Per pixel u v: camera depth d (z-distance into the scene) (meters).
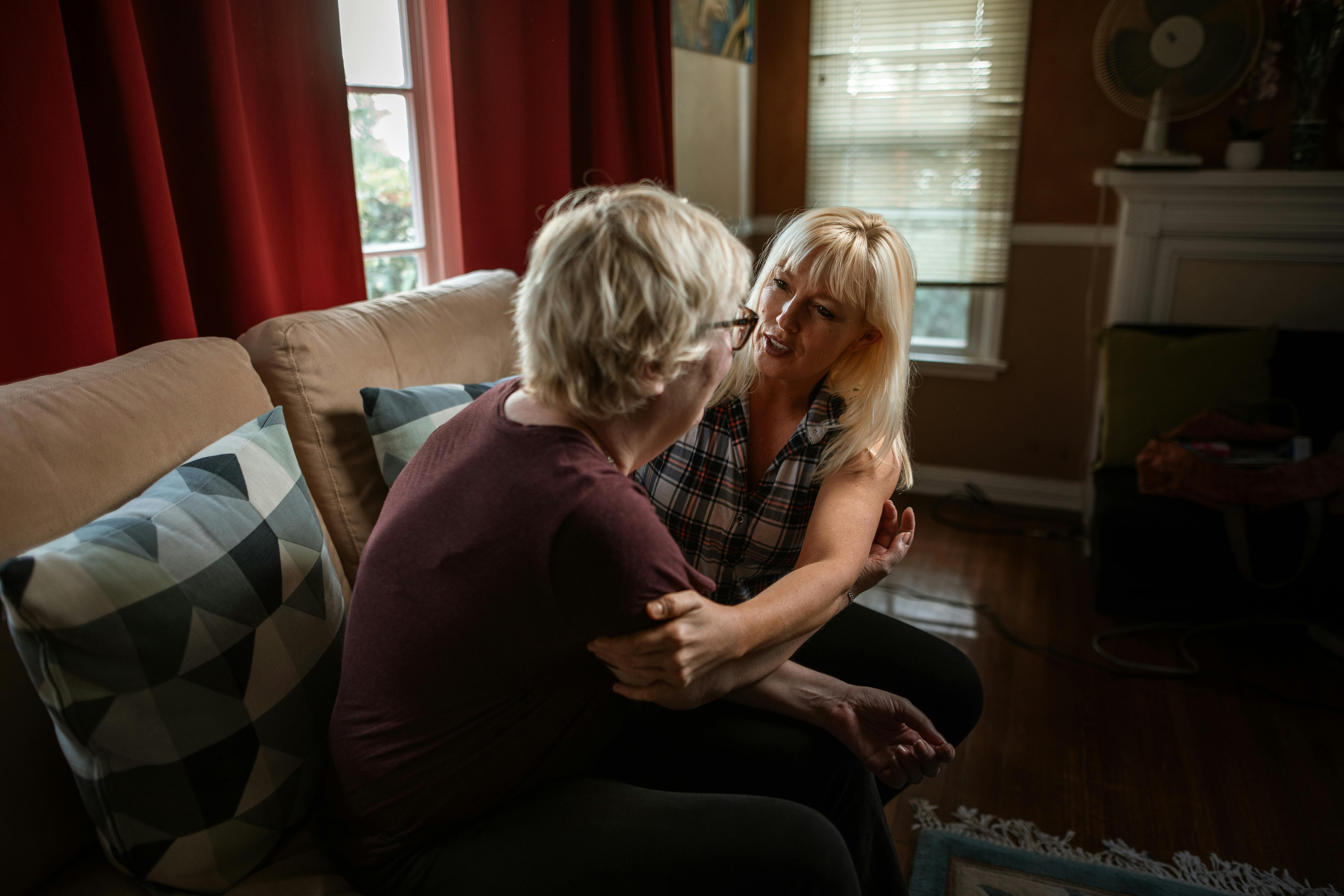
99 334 1.14
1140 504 2.37
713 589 0.88
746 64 3.26
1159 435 2.54
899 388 1.25
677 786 1.19
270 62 1.42
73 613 0.78
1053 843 1.68
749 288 1.35
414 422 1.33
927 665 1.34
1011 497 3.43
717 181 3.15
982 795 1.82
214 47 1.25
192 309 1.31
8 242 1.05
